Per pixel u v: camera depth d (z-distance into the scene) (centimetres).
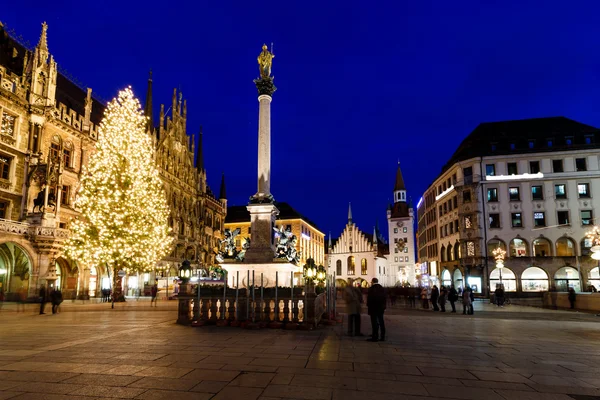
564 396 677
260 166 2238
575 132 5753
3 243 3375
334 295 2044
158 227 4112
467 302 2703
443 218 6625
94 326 1595
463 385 736
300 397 637
